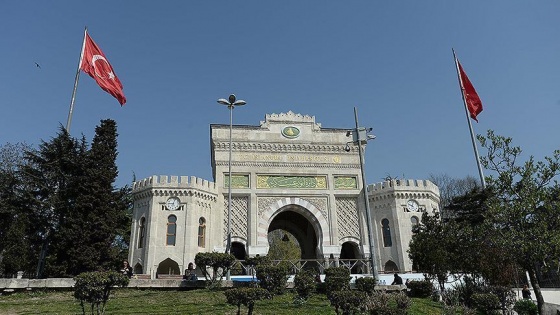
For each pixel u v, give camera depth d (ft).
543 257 57.41
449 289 77.61
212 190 122.93
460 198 88.63
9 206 103.19
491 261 70.64
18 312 56.65
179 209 116.16
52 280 69.41
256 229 122.62
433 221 84.38
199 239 117.39
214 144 130.00
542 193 59.57
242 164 128.98
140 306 61.77
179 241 112.57
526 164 63.10
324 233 125.70
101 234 99.60
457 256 74.64
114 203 107.24
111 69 100.27
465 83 107.96
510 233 59.47
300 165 131.95
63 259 96.68
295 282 67.72
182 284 74.59
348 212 130.52
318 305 64.34
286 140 133.69
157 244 112.06
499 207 61.36
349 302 50.57
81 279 47.55
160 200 116.47
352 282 86.17
